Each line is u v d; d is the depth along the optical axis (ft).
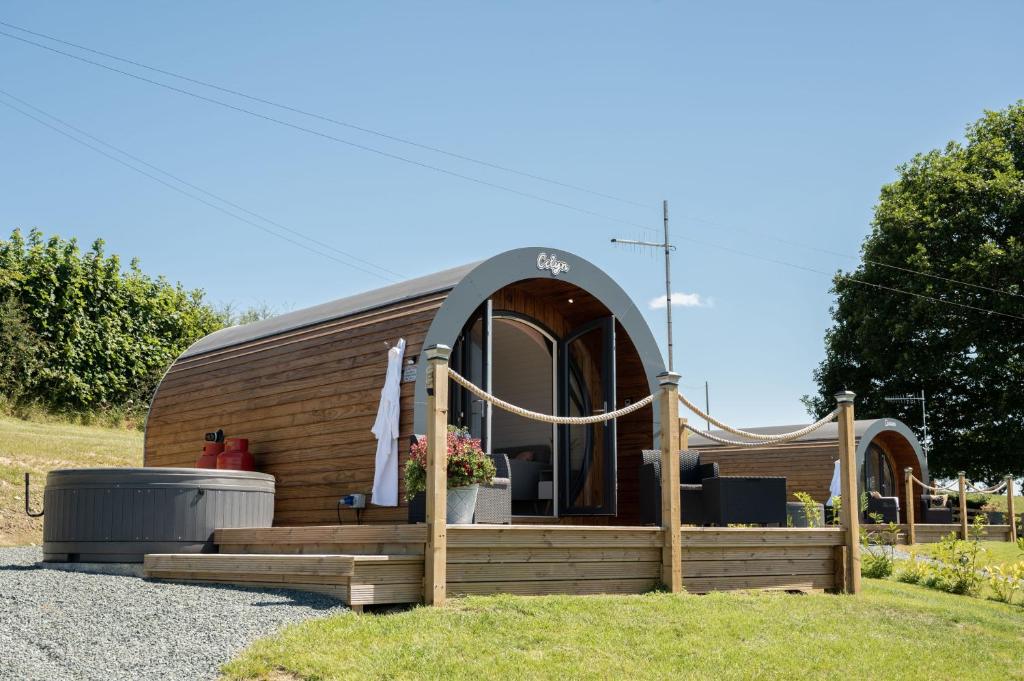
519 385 47.14
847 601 31.32
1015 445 93.09
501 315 38.68
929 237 96.63
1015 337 92.79
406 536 25.22
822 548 34.14
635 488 41.81
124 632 20.57
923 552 57.31
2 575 27.50
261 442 39.68
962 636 27.89
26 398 72.84
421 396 32.24
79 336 76.54
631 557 28.99
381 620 22.36
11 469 52.29
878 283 99.86
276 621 21.76
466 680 18.85
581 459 40.73
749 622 25.55
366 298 40.57
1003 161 96.73
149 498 31.12
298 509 36.91
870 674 22.35
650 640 22.75
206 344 50.75
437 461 24.85
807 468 73.15
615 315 39.42
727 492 33.83
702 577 30.40
